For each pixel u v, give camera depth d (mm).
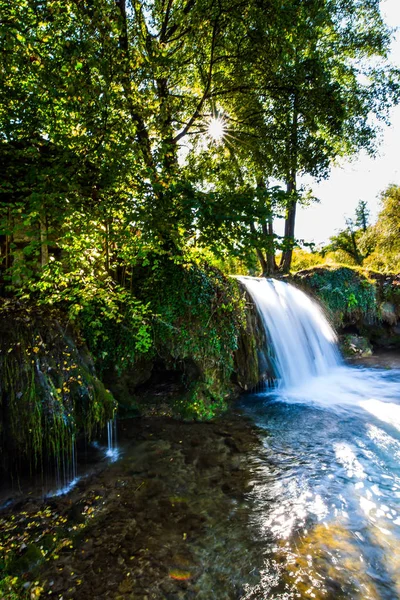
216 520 3135
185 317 6250
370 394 7195
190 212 3744
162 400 6141
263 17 6012
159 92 5574
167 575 2498
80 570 2543
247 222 3854
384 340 12203
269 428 5352
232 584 2418
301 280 12656
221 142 9234
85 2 3828
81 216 4094
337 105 7434
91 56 3398
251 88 7770
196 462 4246
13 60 3420
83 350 4773
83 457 4309
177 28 7496
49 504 3385
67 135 3908
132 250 5363
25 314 4203
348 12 10688
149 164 4312
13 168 3924
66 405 3988
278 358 8055
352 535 2898
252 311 7871
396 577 2453
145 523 3094
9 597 2268
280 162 8711
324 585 2393
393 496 3463
